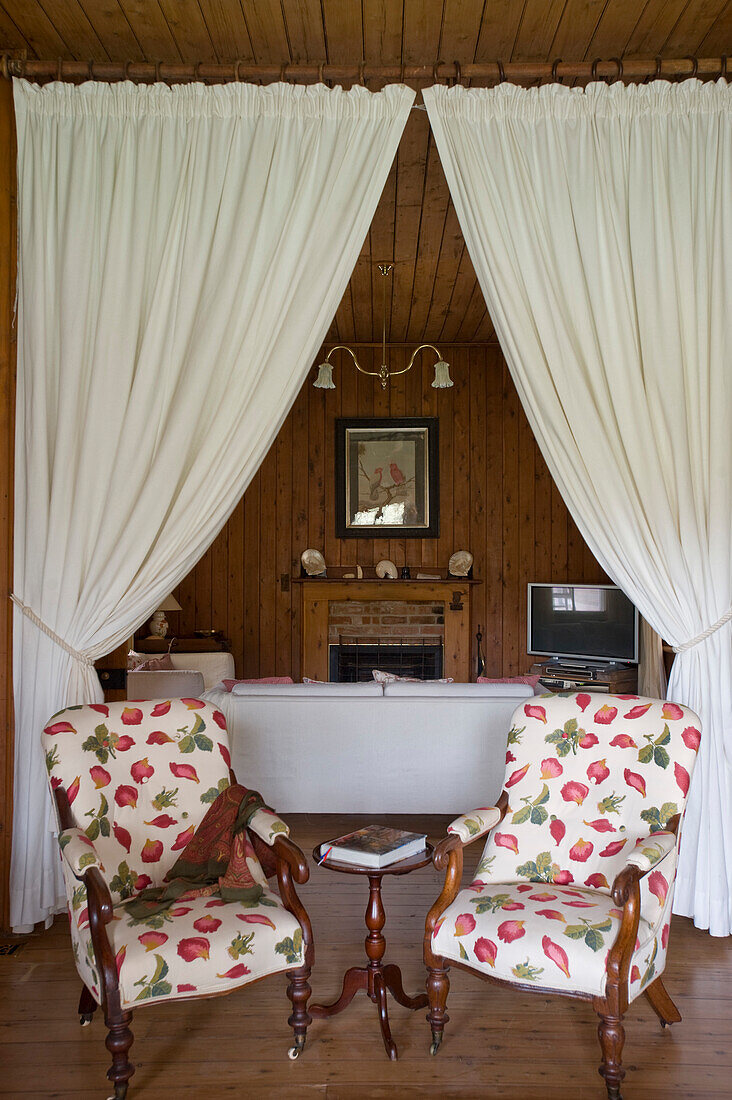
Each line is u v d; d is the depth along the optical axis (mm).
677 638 3225
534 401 3244
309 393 7211
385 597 7004
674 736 2533
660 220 3229
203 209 3219
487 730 3930
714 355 3221
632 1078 2197
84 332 3193
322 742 3947
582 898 2326
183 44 3254
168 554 3166
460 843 2344
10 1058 2281
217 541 7203
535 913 2217
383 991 2365
